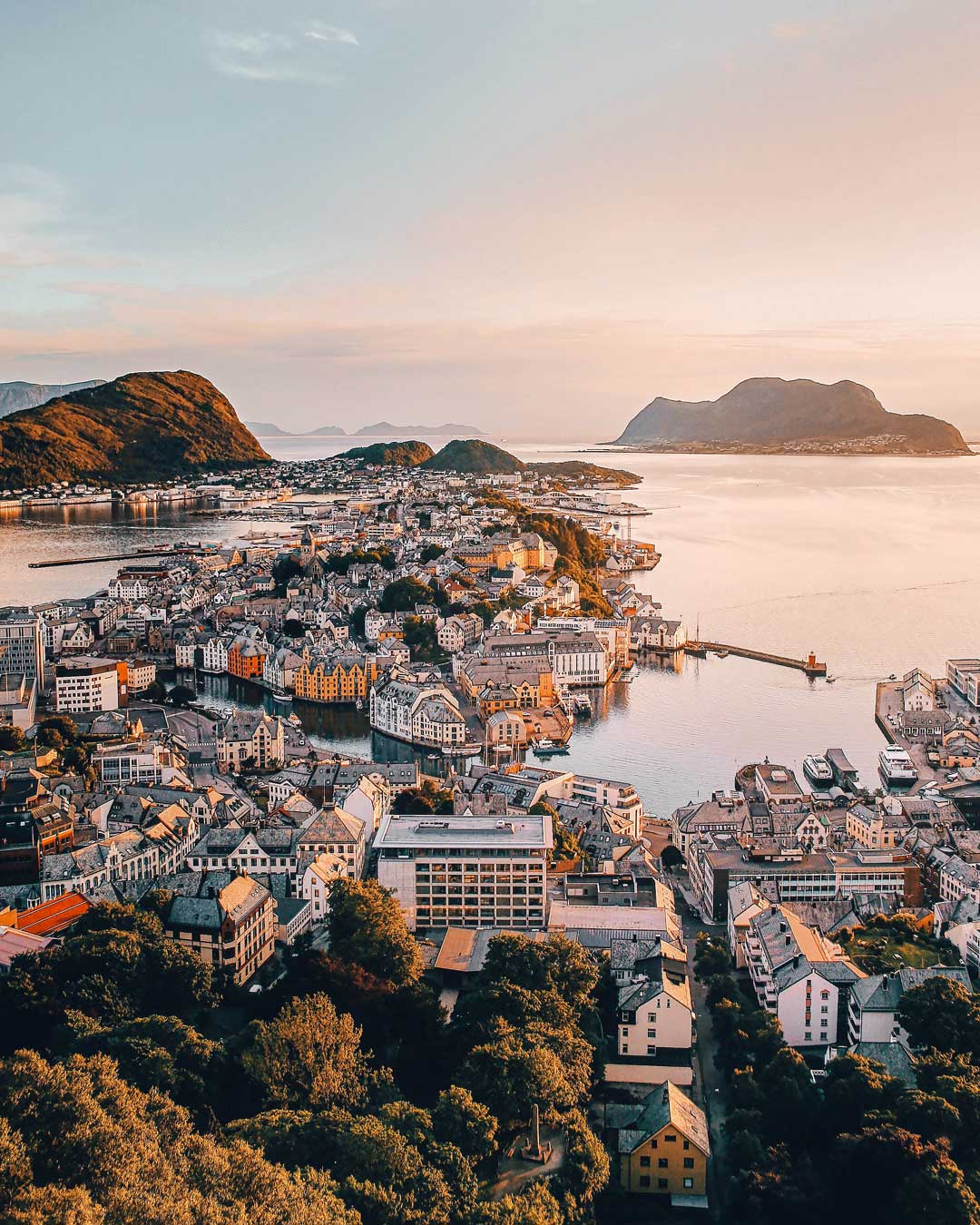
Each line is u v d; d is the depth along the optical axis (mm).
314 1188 177125
